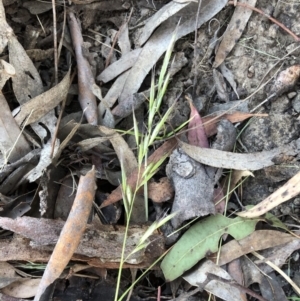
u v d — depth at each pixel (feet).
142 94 1.35
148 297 1.27
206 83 1.38
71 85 1.39
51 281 1.09
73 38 1.42
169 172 1.27
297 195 1.30
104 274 1.24
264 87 1.34
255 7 1.38
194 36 1.40
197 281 1.23
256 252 1.27
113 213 1.26
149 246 1.21
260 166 1.25
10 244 1.19
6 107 1.26
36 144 1.29
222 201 1.29
